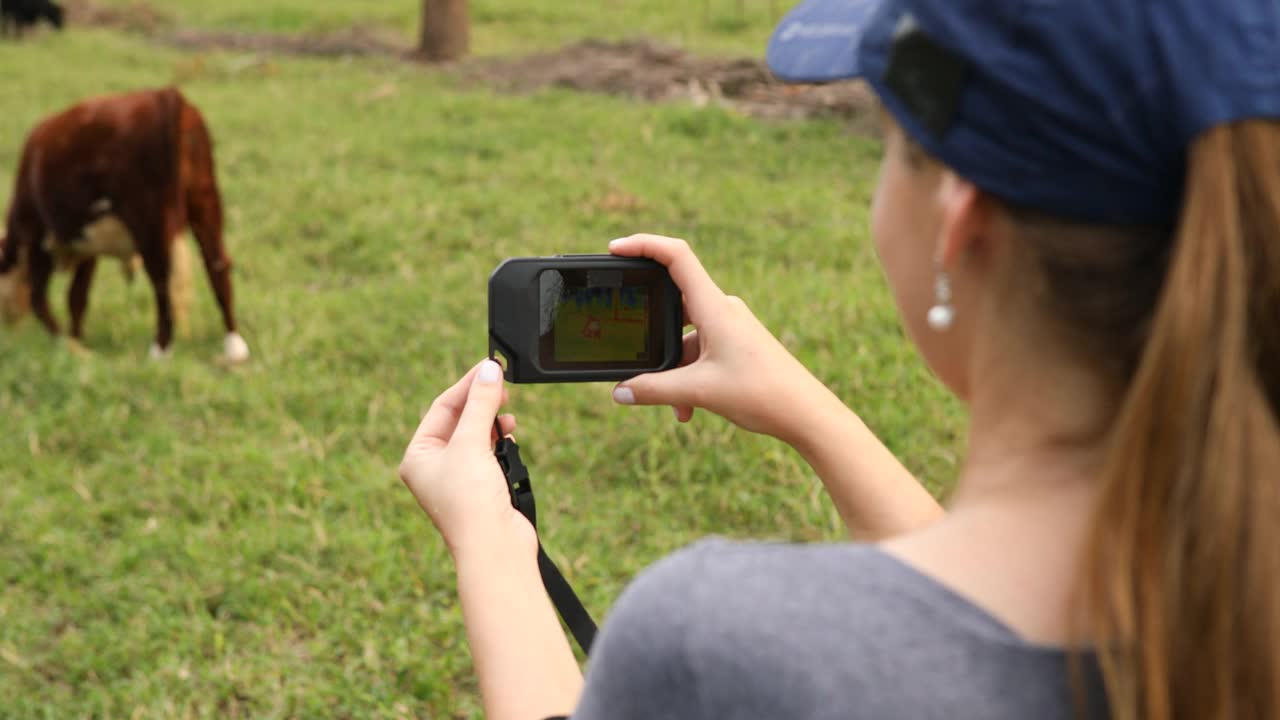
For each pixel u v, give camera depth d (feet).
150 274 21.29
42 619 13.62
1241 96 2.28
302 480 16.08
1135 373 2.54
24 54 48.83
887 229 2.85
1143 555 2.37
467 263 24.68
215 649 12.95
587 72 43.73
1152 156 2.36
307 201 29.25
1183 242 2.33
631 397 4.54
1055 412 2.63
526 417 17.61
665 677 2.52
